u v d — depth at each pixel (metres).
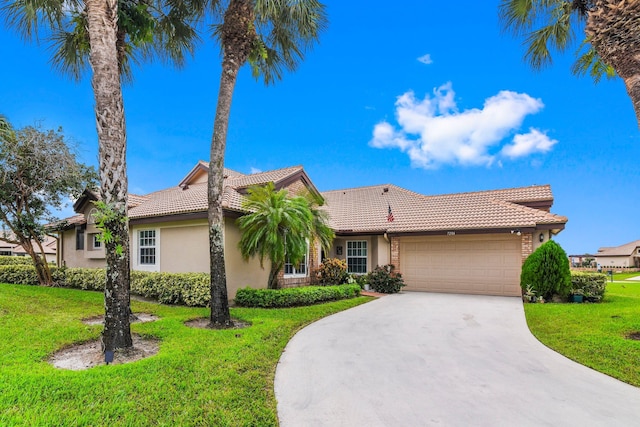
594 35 6.75
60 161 13.41
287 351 6.55
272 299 11.10
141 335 7.24
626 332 7.50
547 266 12.43
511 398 4.48
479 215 15.39
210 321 8.41
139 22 8.31
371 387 4.84
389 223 16.97
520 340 7.31
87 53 9.45
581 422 3.86
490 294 14.92
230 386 4.71
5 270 15.56
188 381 4.81
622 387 4.83
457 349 6.67
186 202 13.43
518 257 14.57
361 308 11.44
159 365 5.36
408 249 16.73
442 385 4.91
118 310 6.09
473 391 4.70
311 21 10.16
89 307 9.93
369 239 17.47
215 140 8.76
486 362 5.90
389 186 22.34
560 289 12.27
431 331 8.15
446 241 15.97
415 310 10.98
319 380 5.11
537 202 16.53
